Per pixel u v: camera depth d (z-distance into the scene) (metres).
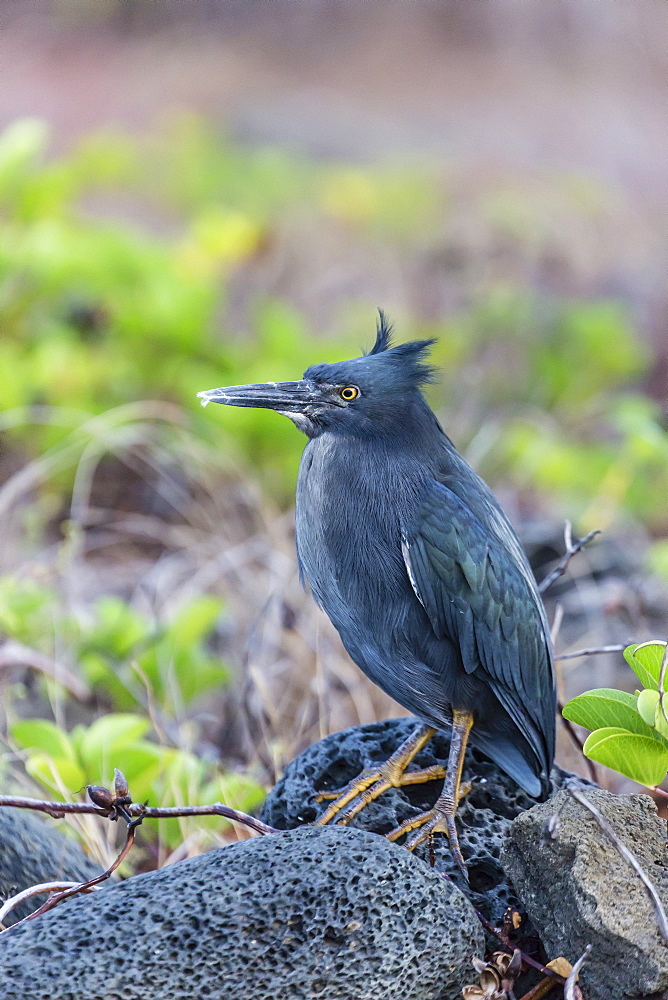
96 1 32.62
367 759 6.14
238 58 32.62
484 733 6.27
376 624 6.06
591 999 4.75
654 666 5.45
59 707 8.24
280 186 21.97
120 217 20.89
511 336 15.80
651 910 4.74
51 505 11.80
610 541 11.59
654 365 16.03
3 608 9.01
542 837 5.04
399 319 16.58
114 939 4.52
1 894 5.80
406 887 4.84
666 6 32.06
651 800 5.36
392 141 26.94
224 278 17.30
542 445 13.06
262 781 7.73
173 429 12.31
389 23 34.72
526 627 6.03
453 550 5.84
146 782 6.98
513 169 24.25
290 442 12.32
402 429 6.05
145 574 11.23
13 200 13.73
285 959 4.61
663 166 25.19
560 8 33.22
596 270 19.11
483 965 4.73
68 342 12.91
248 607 10.05
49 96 28.28
